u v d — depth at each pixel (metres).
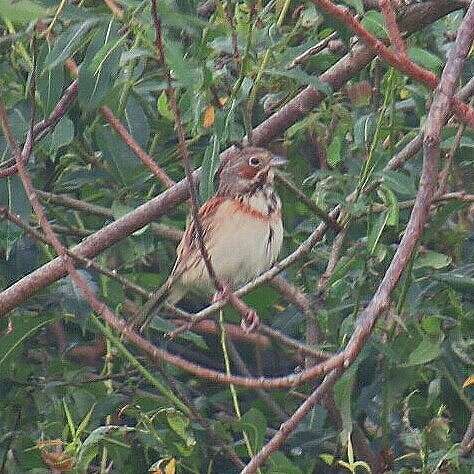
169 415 10.45
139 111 11.53
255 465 7.64
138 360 11.80
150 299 10.39
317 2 7.81
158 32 8.08
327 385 7.62
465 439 10.55
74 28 9.37
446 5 10.70
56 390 11.48
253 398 12.27
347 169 12.41
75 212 12.38
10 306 10.15
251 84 9.90
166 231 12.38
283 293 11.51
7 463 11.04
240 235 11.16
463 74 11.95
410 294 10.90
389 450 10.75
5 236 10.70
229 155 11.44
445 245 11.94
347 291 11.21
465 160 12.07
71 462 10.11
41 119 11.02
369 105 11.94
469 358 10.92
